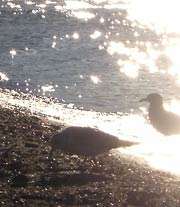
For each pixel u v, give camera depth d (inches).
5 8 3521.2
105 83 1568.7
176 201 545.0
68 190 566.6
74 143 663.8
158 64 1907.0
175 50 2230.6
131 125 1080.2
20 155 699.4
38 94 1421.0
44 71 1720.0
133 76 1678.2
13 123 923.4
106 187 581.6
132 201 539.8
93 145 664.4
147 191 569.6
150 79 1636.3
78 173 629.6
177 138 902.4
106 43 2338.8
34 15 3193.9
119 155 761.6
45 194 548.7
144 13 3523.6
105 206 521.0
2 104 1208.2
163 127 820.6
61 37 2450.8
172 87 1528.1
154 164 721.6
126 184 597.3
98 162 695.1
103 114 1205.1
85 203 527.8
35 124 937.5
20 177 600.1
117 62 1915.6
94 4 3961.6
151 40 2472.9
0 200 526.6
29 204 518.6
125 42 2395.4
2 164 653.3
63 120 1084.5
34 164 661.3
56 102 1326.3
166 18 3324.3
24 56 1971.0
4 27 2711.6
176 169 697.0
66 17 3144.7
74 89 1485.0
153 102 831.1
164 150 815.1
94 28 2783.0
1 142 769.6
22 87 1499.8
